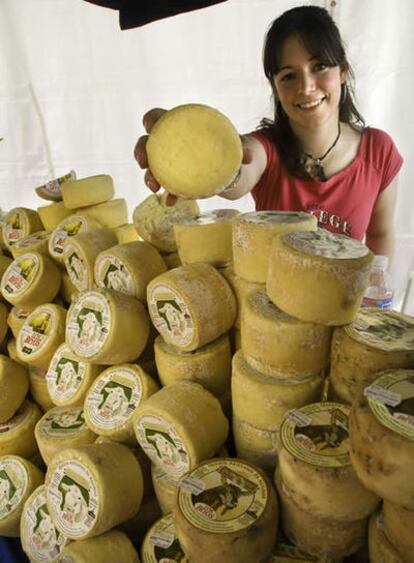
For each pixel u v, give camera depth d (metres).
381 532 0.53
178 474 0.73
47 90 1.96
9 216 1.26
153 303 0.80
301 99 1.17
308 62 1.13
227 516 0.59
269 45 1.17
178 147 0.64
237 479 0.65
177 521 0.60
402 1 1.59
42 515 0.82
